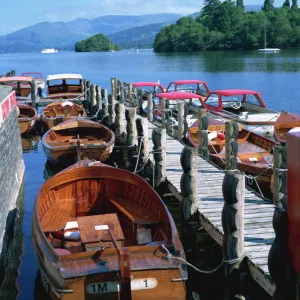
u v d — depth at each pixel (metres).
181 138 19.36
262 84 48.34
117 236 8.79
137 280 7.68
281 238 5.29
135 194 11.70
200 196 11.88
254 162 15.03
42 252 8.37
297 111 33.25
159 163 13.70
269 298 8.85
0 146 11.25
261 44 113.75
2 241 10.44
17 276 10.43
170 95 23.69
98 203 12.20
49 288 8.45
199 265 10.70
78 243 9.72
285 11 130.75
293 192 4.91
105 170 12.05
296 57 88.38
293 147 4.84
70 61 119.94
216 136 17.27
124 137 20.97
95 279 7.62
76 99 31.42
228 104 25.05
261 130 21.05
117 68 80.69
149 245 8.73
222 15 127.19
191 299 9.53
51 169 18.59
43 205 11.07
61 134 19.83
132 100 28.25
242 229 8.75
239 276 8.90
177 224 12.84
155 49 138.50
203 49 121.69
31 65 104.50
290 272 5.25
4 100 12.66
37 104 31.05
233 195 8.59
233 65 73.94
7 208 11.76
